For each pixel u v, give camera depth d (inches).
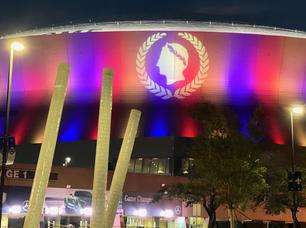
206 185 1513.3
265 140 2401.6
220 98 2733.8
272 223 2123.5
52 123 809.5
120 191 876.6
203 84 2736.2
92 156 2503.7
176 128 2600.9
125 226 1776.6
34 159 2664.9
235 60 2770.7
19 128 2891.2
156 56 2738.7
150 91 2723.9
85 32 2807.6
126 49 2751.0
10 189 1624.0
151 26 2795.3
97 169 826.8
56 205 1700.3
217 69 2751.0
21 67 2947.8
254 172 1466.5
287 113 2807.6
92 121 2728.8
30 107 2925.7
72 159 2534.5
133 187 1868.8
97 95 2785.4
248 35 2783.0
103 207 821.2
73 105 2800.2
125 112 2701.8
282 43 2834.6
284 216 2110.0
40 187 798.5
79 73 2819.9
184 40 2736.2
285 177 1713.8
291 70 2866.6
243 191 1461.6
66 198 1711.4
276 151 2292.1
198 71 2733.8
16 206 1617.9
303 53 2883.9
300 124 2834.6
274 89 2827.3
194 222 1945.1
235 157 1454.2
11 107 2967.5
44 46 2891.2
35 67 2915.8
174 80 2721.5
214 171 1464.1
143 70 2741.1
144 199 1846.7
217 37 2743.6
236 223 1760.6
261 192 1628.9
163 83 2721.5
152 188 1907.0
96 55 2790.4
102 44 2780.5
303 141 2785.4
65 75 820.6
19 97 2960.1
